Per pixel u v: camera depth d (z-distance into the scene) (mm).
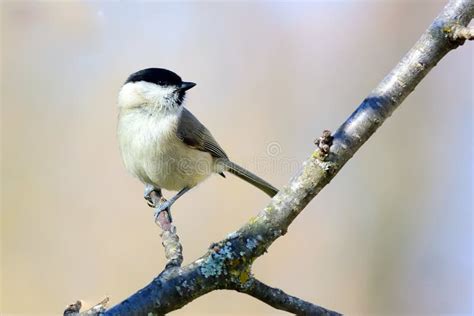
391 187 12203
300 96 12672
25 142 11398
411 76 4004
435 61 4023
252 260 3916
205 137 8734
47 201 10844
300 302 3914
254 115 12414
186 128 8406
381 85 4039
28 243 10438
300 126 12445
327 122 12492
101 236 10641
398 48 13000
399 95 3988
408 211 12016
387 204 12055
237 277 3861
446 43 4004
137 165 8148
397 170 12344
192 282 3834
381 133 12594
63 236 10586
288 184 3988
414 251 11680
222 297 9781
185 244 10664
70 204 10906
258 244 3924
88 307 3803
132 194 11078
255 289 3889
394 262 11594
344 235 11758
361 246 11695
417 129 12570
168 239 4988
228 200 11078
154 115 8016
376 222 11938
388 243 11758
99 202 10961
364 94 12727
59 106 11828
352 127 3906
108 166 11375
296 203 3928
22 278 10062
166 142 8055
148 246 10586
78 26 12016
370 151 12508
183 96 8234
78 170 11297
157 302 3787
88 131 11688
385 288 11391
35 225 10617
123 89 8125
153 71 8125
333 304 11188
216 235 10781
